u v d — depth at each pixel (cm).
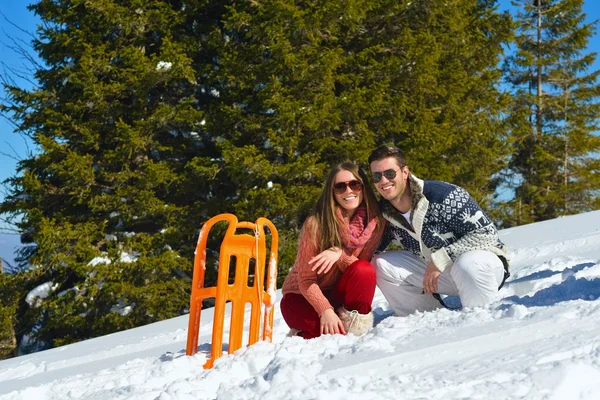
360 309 353
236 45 1343
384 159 344
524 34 2861
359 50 1458
